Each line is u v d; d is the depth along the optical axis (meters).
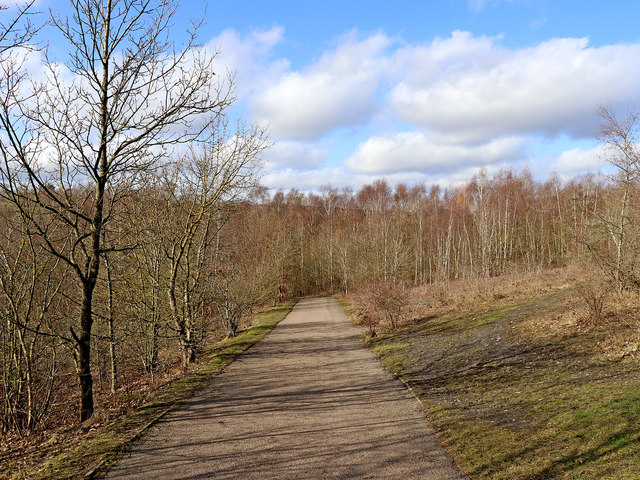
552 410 6.70
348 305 35.09
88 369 8.32
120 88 8.09
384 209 57.88
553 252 46.66
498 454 5.36
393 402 8.31
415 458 5.49
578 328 11.73
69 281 10.80
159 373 13.44
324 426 7.04
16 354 9.85
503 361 10.48
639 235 13.86
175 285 13.92
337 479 4.99
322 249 56.91
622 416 5.90
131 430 7.09
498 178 60.97
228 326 20.64
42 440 7.52
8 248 9.48
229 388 10.05
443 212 56.97
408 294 21.59
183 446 6.29
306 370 11.87
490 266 39.72
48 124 7.96
